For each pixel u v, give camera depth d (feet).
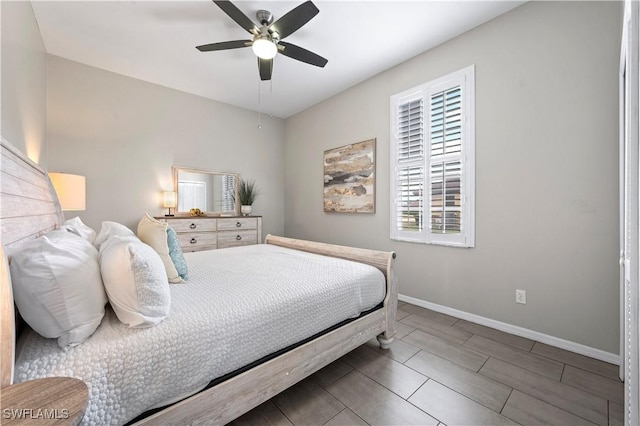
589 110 6.25
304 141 14.88
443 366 5.90
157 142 11.78
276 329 4.36
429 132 9.26
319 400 4.85
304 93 12.82
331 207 13.12
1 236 3.16
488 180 7.88
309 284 5.23
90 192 10.23
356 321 5.85
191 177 12.73
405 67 9.97
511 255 7.47
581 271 6.39
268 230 15.75
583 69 6.32
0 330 2.23
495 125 7.72
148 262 3.48
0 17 4.75
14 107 5.53
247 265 6.72
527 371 5.70
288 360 4.52
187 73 10.80
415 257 9.77
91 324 3.07
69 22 7.75
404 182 10.07
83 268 3.12
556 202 6.73
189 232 11.69
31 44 7.02
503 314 7.63
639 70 3.03
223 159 13.84
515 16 7.32
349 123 12.26
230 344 3.79
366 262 7.16
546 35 6.83
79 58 9.69
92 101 10.23
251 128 14.90
